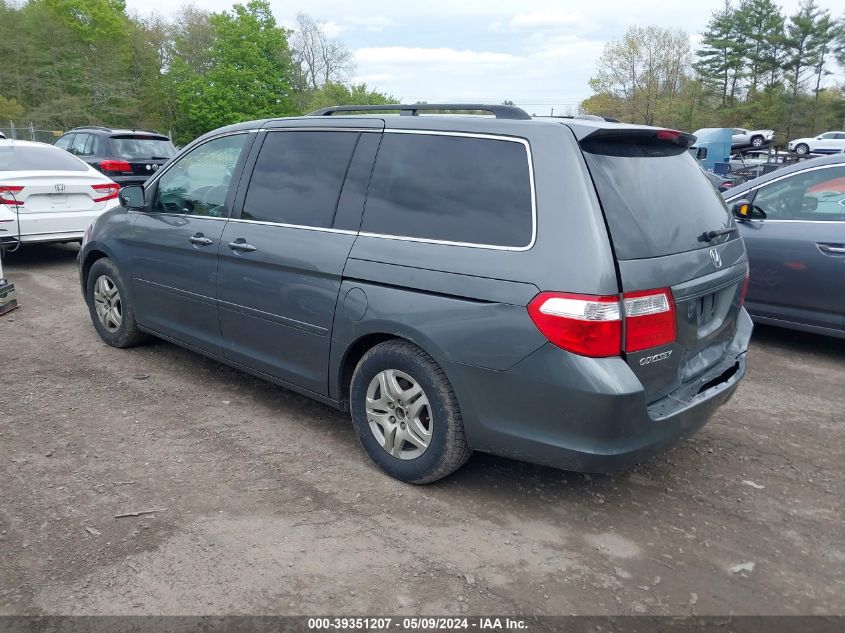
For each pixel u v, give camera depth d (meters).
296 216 3.94
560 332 2.88
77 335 5.97
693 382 3.36
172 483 3.54
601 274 2.85
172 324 4.89
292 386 4.08
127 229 5.14
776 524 3.34
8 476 3.56
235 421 4.31
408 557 2.99
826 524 3.36
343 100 59.44
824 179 5.77
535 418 3.03
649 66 66.12
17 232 8.25
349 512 3.32
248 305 4.17
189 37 62.81
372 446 3.67
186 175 4.76
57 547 2.98
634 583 2.87
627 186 3.14
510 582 2.85
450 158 3.38
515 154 3.18
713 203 3.74
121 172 12.60
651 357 3.02
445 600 2.72
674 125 64.88
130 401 4.57
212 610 2.62
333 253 3.65
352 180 3.73
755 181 6.27
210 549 2.99
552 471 3.79
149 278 4.97
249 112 51.19
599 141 3.16
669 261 3.11
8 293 6.73
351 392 3.70
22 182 8.23
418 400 3.42
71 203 8.72
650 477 3.77
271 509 3.32
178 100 55.19
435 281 3.23
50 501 3.33
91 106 48.53
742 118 64.75
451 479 3.67
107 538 3.05
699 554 3.08
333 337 3.69
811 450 4.15
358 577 2.84
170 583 2.77
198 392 4.76
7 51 46.69
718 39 67.25
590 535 3.20
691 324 3.27
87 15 50.31
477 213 3.21
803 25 64.75
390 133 3.65
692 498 3.56
